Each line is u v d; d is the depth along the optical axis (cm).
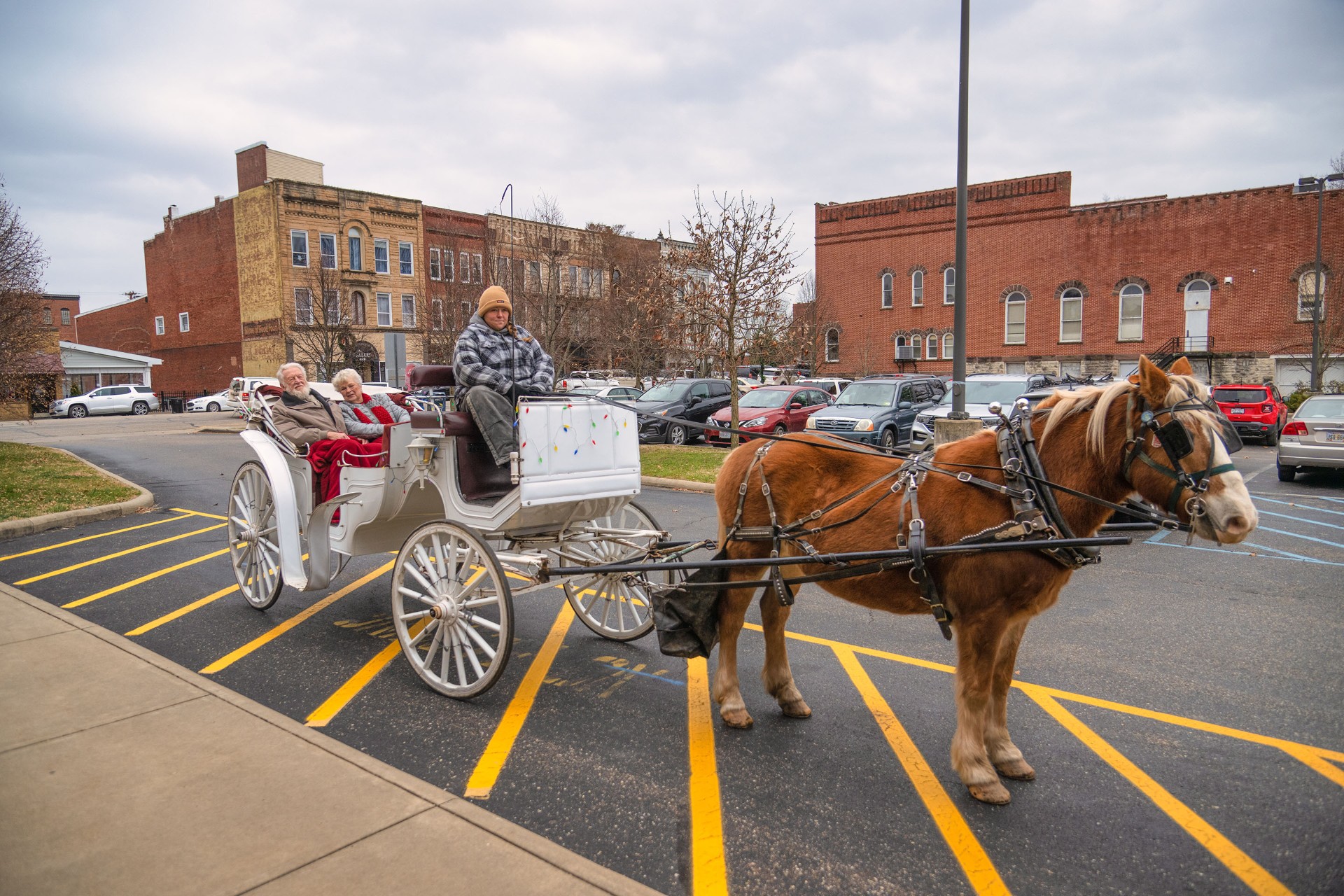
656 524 638
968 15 1170
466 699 518
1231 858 344
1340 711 486
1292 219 3375
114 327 5812
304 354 3772
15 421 3612
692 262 1767
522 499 500
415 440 562
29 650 571
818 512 450
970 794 397
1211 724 471
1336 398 1494
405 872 319
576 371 3869
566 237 3759
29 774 394
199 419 3725
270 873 317
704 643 474
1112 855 347
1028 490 392
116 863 323
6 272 1858
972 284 4025
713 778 416
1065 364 3828
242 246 4316
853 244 4350
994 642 395
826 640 633
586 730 474
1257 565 845
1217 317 3538
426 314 3988
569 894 306
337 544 653
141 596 754
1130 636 627
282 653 604
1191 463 358
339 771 400
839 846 354
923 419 1650
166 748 422
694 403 2222
